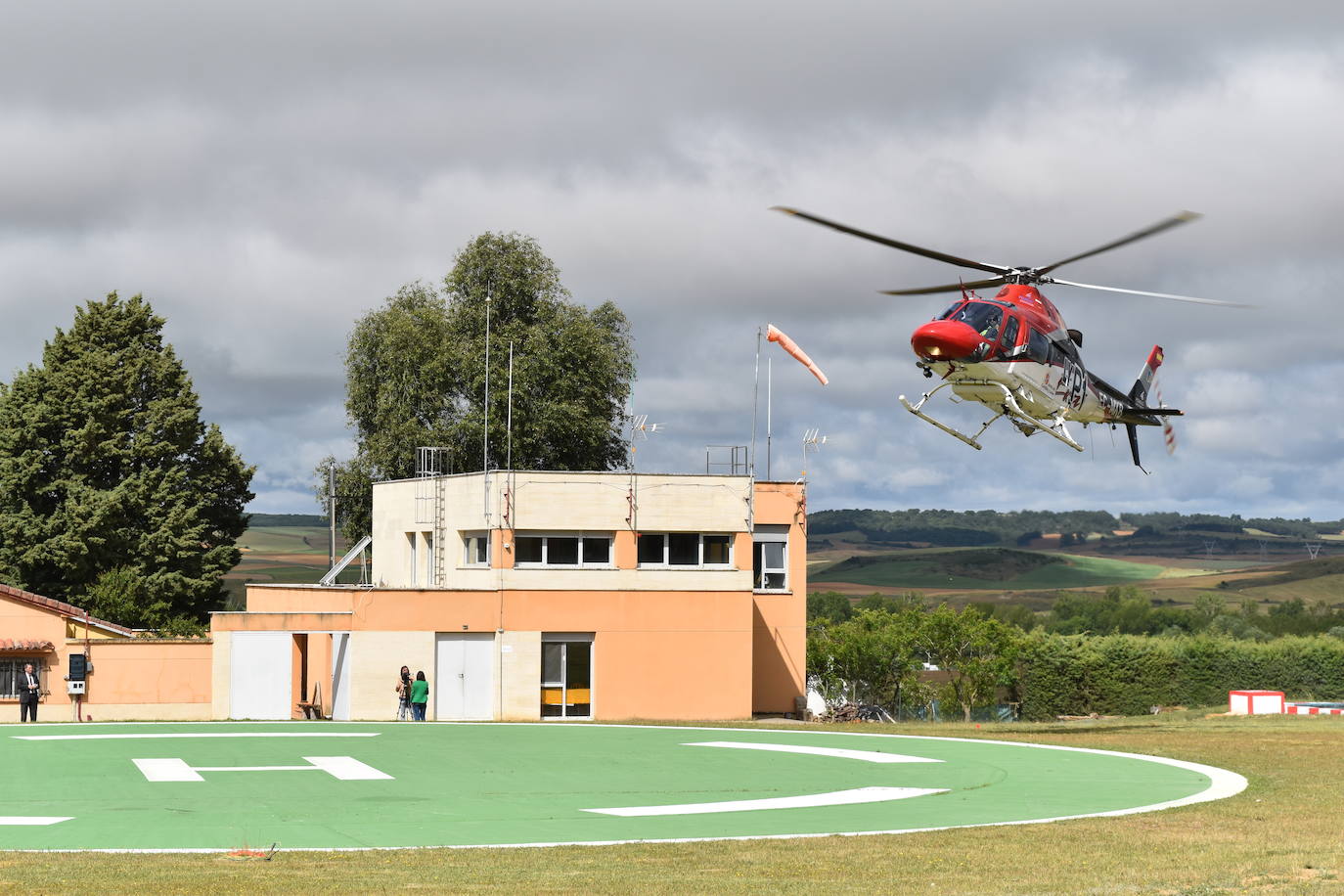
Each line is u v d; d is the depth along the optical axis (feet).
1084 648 264.31
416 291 276.00
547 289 274.77
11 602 177.47
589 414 268.82
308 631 172.55
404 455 255.70
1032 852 63.72
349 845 67.41
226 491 254.88
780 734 137.59
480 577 182.60
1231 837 68.08
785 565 196.75
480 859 62.03
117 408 245.04
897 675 271.69
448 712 174.29
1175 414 127.65
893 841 67.56
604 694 179.93
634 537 181.68
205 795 87.51
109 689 173.27
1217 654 261.85
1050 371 111.24
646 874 57.57
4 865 59.16
